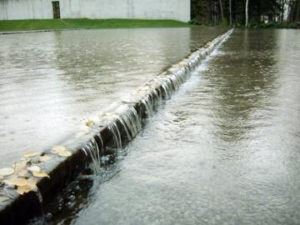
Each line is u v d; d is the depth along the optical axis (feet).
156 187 10.66
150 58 35.47
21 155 11.35
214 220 9.10
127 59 35.14
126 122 14.35
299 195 10.19
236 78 26.23
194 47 47.01
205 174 11.44
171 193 10.34
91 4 152.05
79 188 10.42
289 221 9.05
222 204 9.78
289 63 33.19
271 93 21.36
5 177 8.88
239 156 12.73
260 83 24.22
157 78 21.56
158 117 17.29
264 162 12.24
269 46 52.31
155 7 154.20
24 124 14.64
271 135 14.64
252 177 11.22
